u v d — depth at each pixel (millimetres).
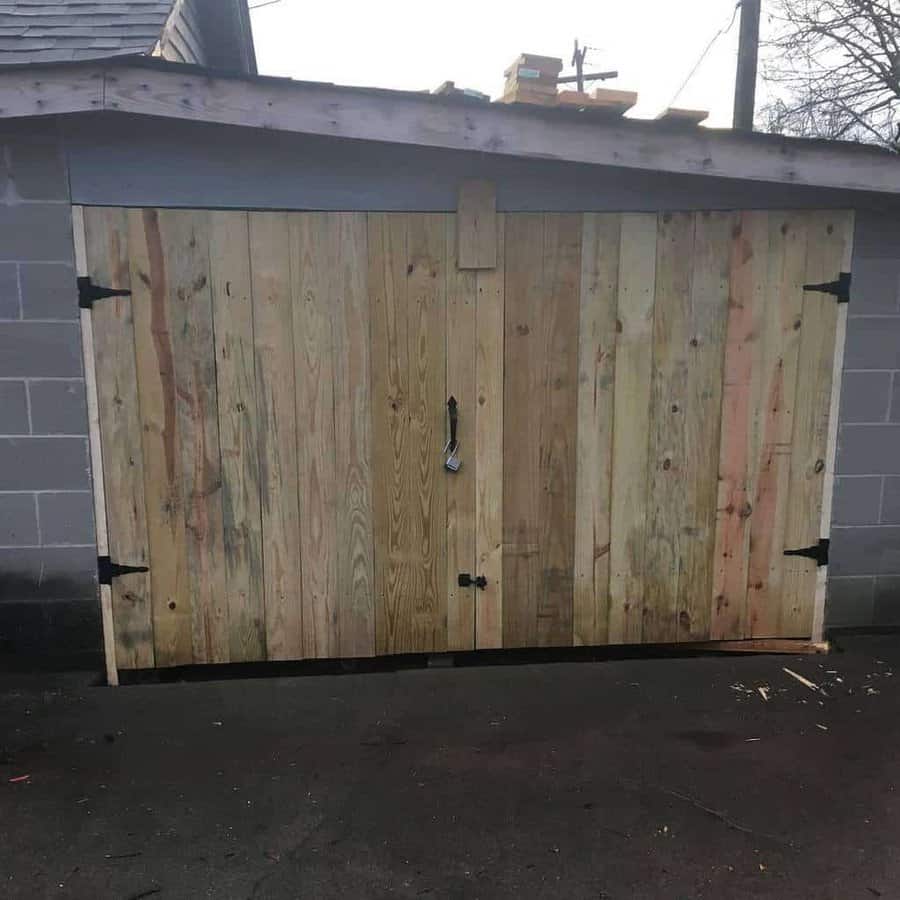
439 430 3799
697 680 3820
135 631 3803
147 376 3635
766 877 2518
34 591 3754
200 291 3600
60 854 2619
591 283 3754
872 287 3883
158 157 3510
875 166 3541
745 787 2971
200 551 3781
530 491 3889
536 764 3123
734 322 3838
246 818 2801
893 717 3461
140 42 3715
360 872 2547
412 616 3934
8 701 3594
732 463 3955
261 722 3439
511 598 3969
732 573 4051
